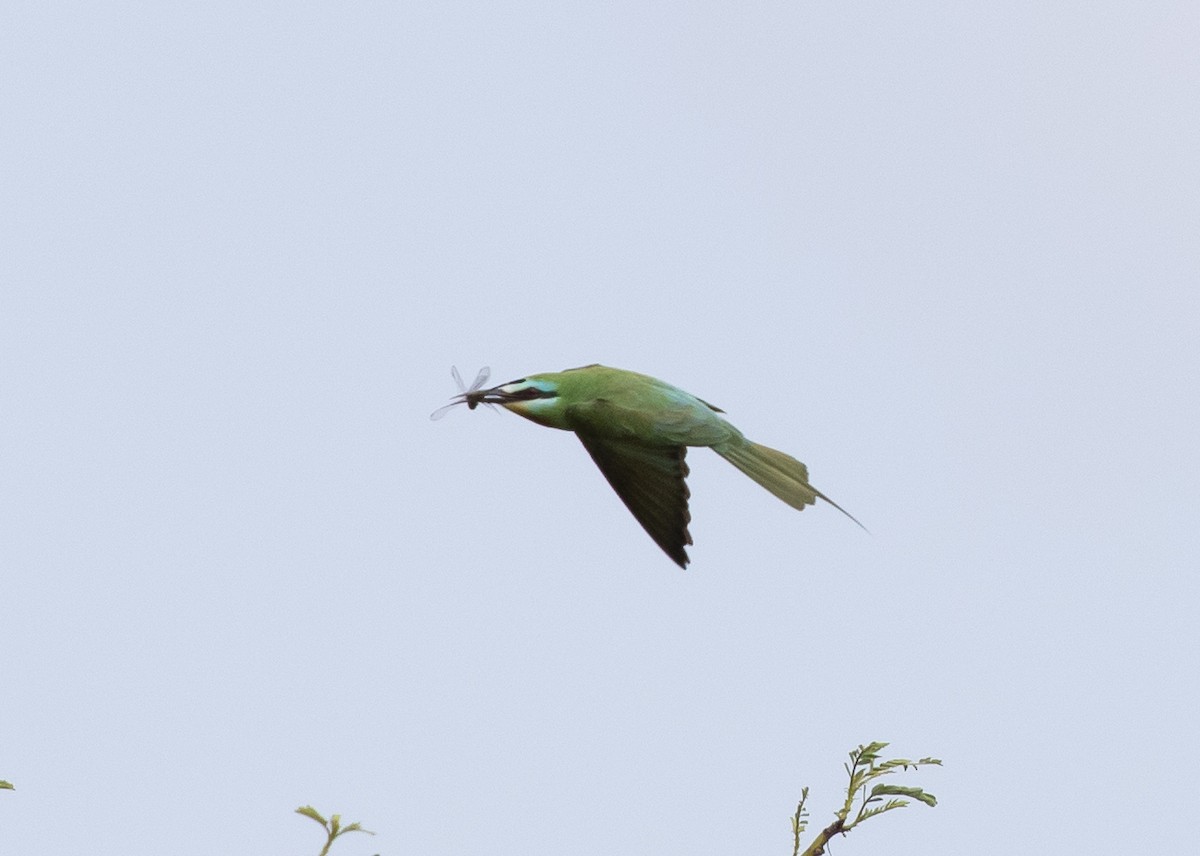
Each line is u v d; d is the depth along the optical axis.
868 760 7.22
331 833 5.82
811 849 7.07
